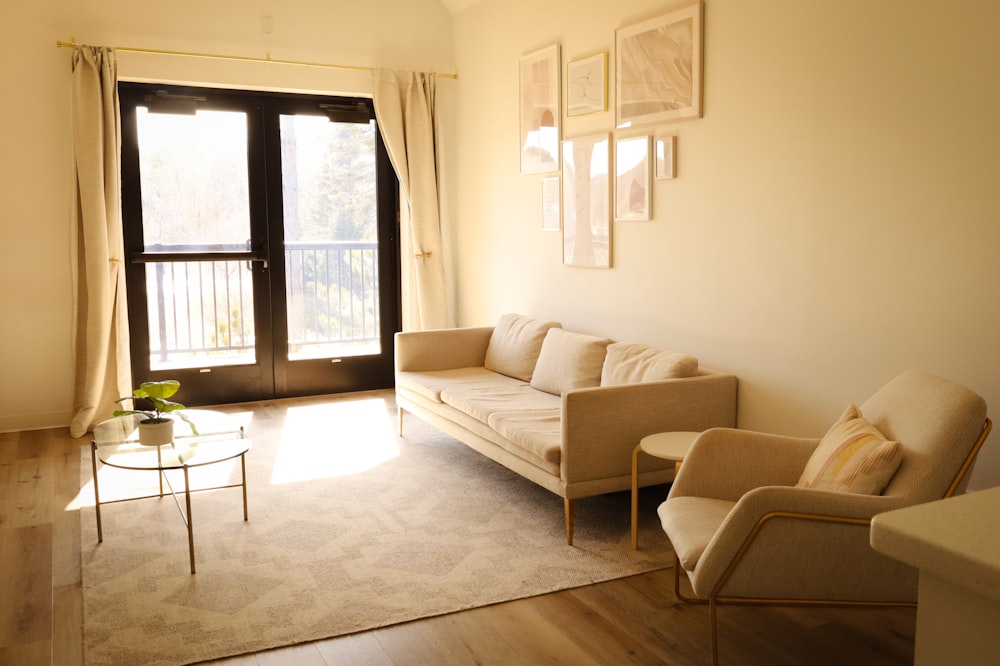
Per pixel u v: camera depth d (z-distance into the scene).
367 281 6.52
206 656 2.58
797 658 2.54
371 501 4.00
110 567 3.25
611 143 4.71
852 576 2.25
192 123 5.82
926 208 3.05
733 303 3.97
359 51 6.11
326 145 6.24
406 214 6.42
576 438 3.41
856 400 3.38
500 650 2.61
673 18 4.17
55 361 5.47
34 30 5.22
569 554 3.36
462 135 6.41
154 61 5.52
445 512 3.85
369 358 6.59
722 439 2.77
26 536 3.60
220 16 5.68
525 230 5.65
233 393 6.17
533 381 4.68
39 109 5.27
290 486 4.24
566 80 5.07
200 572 3.20
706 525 2.46
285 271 6.23
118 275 5.44
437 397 4.63
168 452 3.44
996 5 2.78
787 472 2.76
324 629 2.75
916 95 3.06
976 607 0.92
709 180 4.06
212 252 5.97
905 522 1.02
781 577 2.23
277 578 3.14
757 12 3.72
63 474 4.49
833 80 3.38
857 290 3.34
